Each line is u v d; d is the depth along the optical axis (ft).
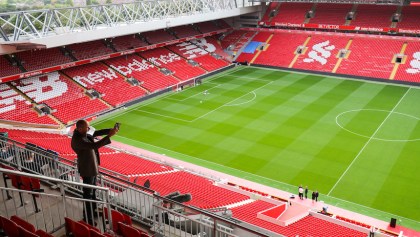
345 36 224.53
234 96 176.04
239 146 126.11
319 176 106.73
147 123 148.05
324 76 205.26
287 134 133.80
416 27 203.82
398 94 173.27
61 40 139.33
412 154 117.39
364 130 135.33
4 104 144.05
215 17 216.13
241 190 95.50
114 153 114.93
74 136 34.30
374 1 200.03
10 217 38.01
